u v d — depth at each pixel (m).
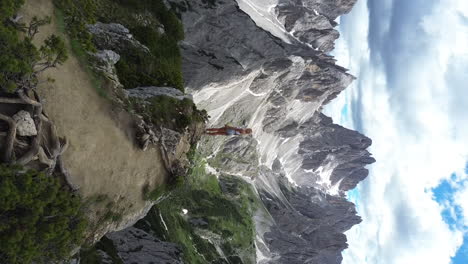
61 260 18.53
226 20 75.56
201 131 30.88
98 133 21.34
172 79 36.66
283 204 156.88
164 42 42.75
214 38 76.38
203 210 107.25
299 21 129.88
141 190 25.14
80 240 18.48
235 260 107.69
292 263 134.00
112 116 22.55
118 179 22.89
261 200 144.25
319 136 186.00
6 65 15.12
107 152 21.86
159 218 81.00
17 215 15.47
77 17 23.62
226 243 108.38
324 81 138.12
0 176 14.95
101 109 21.98
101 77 22.92
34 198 15.61
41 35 19.83
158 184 26.48
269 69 104.25
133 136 23.69
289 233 147.75
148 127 24.31
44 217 16.27
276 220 145.50
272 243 131.00
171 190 28.22
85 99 21.17
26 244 15.42
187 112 29.61
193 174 111.44
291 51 103.62
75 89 20.75
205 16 71.94
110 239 44.78
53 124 18.38
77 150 19.97
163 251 51.88
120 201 23.62
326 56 141.88
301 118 152.62
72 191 19.42
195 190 111.19
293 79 122.81
